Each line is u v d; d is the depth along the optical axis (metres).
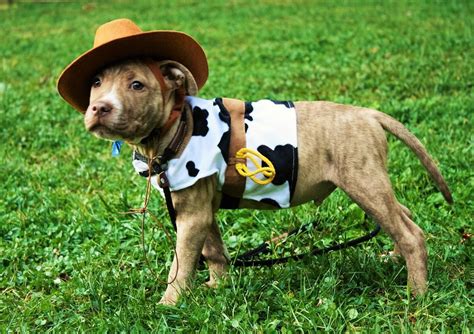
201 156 1.06
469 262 1.20
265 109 1.10
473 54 2.62
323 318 1.04
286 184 1.09
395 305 1.07
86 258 1.29
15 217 1.49
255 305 1.08
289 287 1.14
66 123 2.17
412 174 1.54
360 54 2.82
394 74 2.41
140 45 1.02
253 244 1.35
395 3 4.42
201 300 1.10
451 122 1.84
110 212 1.47
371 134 1.10
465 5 4.00
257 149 1.07
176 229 1.11
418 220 1.36
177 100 1.07
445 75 2.31
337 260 1.20
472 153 1.63
